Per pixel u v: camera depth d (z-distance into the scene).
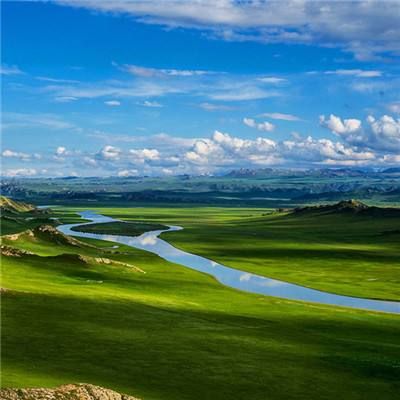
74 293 74.75
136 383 40.81
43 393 31.42
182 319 65.81
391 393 44.56
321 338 61.53
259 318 70.94
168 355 49.25
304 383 45.19
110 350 48.91
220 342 55.72
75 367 42.81
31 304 63.94
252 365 48.66
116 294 79.19
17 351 45.47
